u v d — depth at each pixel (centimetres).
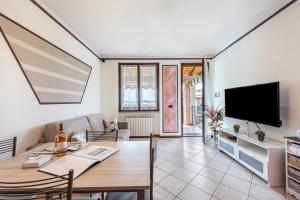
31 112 223
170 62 525
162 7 253
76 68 350
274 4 247
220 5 249
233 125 362
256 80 313
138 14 273
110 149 160
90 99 434
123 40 389
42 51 242
